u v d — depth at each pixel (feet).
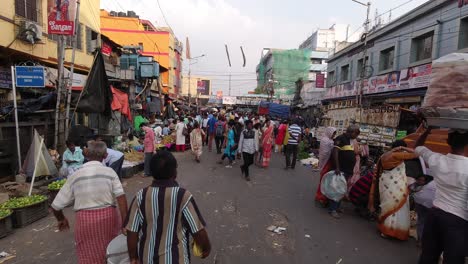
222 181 30.35
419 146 12.41
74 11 30.45
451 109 11.28
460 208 10.38
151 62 69.31
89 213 10.16
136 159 35.24
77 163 22.94
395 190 17.13
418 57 53.52
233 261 14.64
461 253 10.33
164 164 8.14
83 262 10.23
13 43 36.94
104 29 118.52
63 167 22.88
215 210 21.66
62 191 10.45
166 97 109.50
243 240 16.93
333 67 92.43
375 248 16.37
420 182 16.30
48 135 31.35
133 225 8.13
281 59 157.48
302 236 17.66
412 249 16.37
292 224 19.43
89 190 10.21
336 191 20.40
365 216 20.90
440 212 10.71
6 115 27.55
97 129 37.35
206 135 60.95
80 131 23.08
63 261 14.34
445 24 45.83
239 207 22.48
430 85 12.53
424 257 11.41
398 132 34.24
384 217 17.52
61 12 29.25
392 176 17.31
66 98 31.37
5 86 38.22
